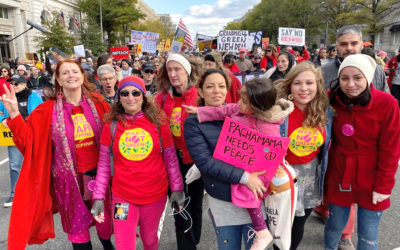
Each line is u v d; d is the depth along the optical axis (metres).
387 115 2.12
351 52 3.03
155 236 2.45
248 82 1.85
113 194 2.29
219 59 4.04
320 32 41.66
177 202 2.41
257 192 1.95
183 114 2.70
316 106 2.23
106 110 2.54
